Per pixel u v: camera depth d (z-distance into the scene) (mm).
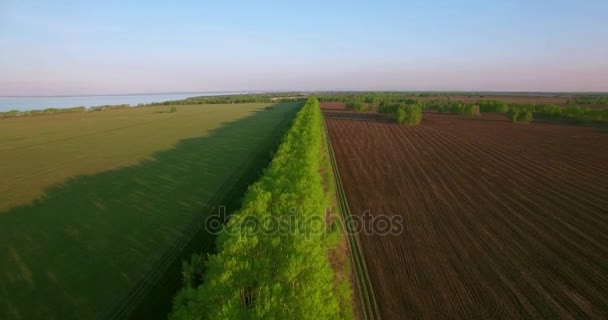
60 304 11250
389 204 21109
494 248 15438
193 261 12422
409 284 12578
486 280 12875
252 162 31672
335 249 14930
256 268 8891
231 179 26141
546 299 11766
